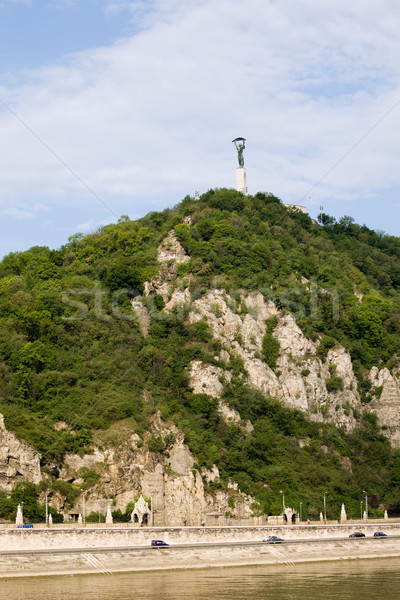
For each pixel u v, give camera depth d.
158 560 165.00
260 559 175.88
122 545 168.62
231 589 148.00
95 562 159.12
